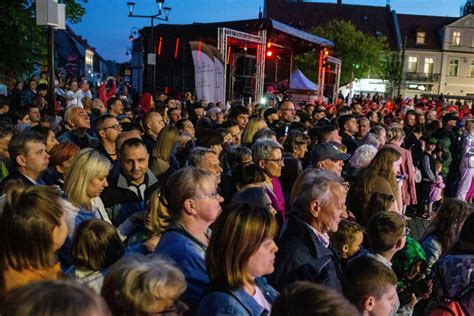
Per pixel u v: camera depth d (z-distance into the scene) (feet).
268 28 54.75
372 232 9.66
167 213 8.97
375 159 14.57
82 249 6.88
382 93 140.05
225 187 12.94
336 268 8.79
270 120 27.30
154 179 12.73
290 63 73.67
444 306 8.36
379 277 6.82
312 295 4.32
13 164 11.85
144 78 67.05
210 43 59.31
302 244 8.50
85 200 10.09
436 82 152.35
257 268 6.32
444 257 8.91
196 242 7.70
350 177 15.98
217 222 6.59
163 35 64.39
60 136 17.76
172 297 5.26
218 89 47.85
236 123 20.35
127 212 11.66
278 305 4.46
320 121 29.22
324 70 77.10
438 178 27.43
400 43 150.20
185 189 7.95
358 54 112.16
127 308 5.13
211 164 12.58
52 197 6.39
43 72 42.78
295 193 11.11
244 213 6.34
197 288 7.04
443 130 30.19
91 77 195.72
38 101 27.61
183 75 61.36
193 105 35.22
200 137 16.24
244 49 59.26
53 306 3.36
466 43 150.82
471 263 8.36
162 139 15.02
